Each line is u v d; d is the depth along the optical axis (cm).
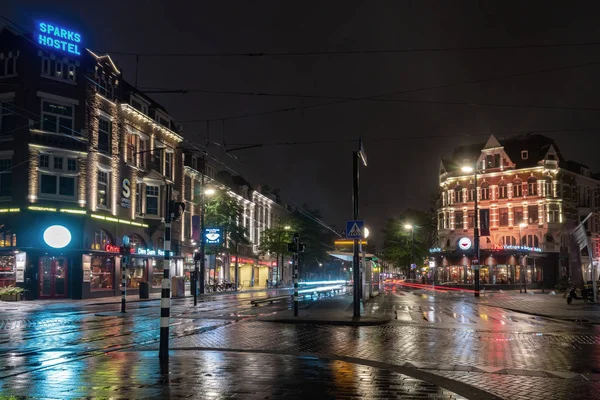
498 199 7338
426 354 1201
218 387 811
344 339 1469
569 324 2048
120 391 783
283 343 1369
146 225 4631
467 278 6347
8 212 3591
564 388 844
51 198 3709
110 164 4162
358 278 2089
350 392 789
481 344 1384
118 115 4300
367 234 3158
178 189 5316
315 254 9769
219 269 6525
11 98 3647
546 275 6869
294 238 2225
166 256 1083
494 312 2608
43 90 3681
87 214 3850
